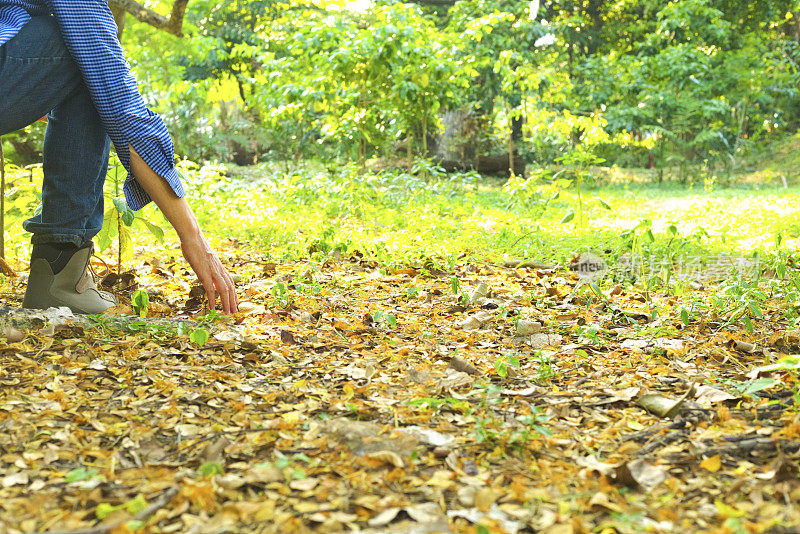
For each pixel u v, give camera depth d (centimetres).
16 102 289
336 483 176
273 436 204
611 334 340
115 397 235
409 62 1090
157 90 1667
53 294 327
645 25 2512
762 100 2100
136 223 412
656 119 1970
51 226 321
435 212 819
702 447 195
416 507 164
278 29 1850
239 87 2084
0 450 196
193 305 367
